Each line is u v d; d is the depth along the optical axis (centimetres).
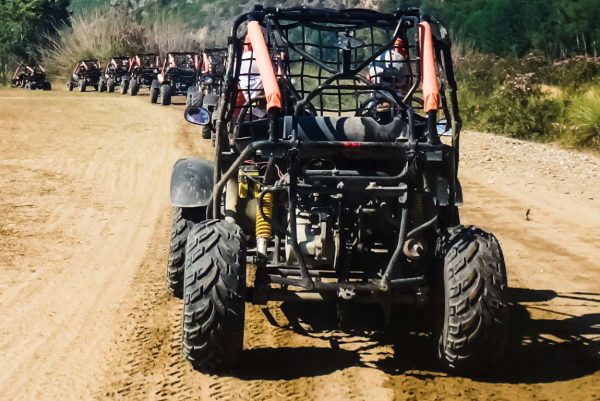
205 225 496
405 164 504
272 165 496
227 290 468
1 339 559
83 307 627
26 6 4656
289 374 491
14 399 465
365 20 547
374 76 562
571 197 1100
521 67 2219
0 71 4316
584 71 2045
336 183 486
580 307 634
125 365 509
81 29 4316
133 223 931
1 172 1211
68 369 506
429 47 515
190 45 4172
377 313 597
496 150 1529
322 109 575
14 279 699
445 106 550
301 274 484
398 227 506
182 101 2719
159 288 675
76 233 874
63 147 1475
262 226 511
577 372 498
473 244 480
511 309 629
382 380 483
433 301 498
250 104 548
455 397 461
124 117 2045
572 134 1642
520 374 495
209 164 607
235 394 463
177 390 470
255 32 512
